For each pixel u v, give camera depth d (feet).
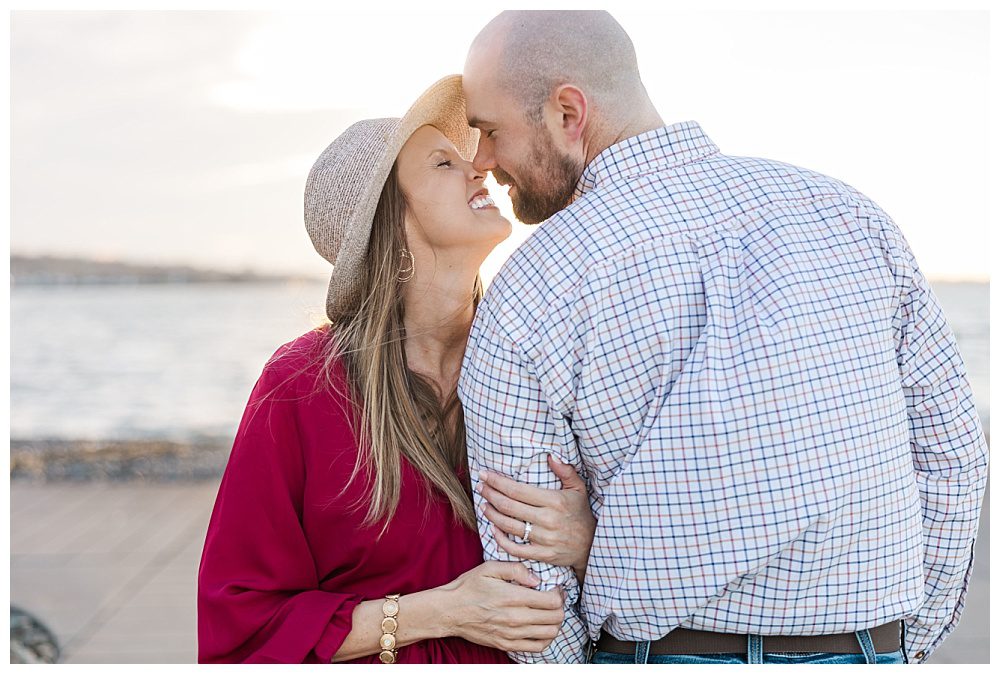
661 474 4.50
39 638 12.42
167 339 83.35
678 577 4.56
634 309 4.55
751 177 4.83
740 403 4.40
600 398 4.63
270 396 5.43
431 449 5.45
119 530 24.39
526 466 4.92
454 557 5.42
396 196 5.62
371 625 5.13
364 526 5.31
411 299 5.72
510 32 5.17
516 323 4.78
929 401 4.98
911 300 4.82
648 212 4.71
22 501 28.81
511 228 5.69
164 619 16.66
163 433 51.70
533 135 5.18
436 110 5.64
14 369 71.15
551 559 4.98
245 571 5.26
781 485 4.38
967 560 5.37
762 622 4.58
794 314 4.44
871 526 4.54
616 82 5.09
